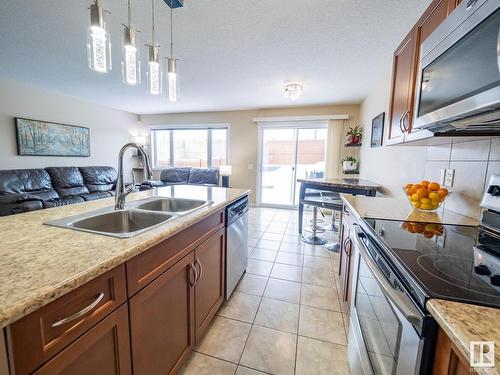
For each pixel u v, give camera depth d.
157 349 1.00
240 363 1.33
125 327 0.81
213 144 5.84
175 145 6.11
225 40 2.24
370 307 0.99
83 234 0.93
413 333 0.59
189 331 1.27
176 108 5.39
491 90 0.70
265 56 2.59
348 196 2.00
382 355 0.83
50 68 3.06
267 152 5.46
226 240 1.72
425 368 0.56
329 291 2.03
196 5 1.74
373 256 0.95
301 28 2.05
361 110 4.55
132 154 5.98
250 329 1.58
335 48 2.40
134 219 1.39
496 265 0.73
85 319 0.66
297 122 5.07
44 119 4.05
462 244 0.91
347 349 1.38
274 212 4.96
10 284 0.57
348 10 1.80
